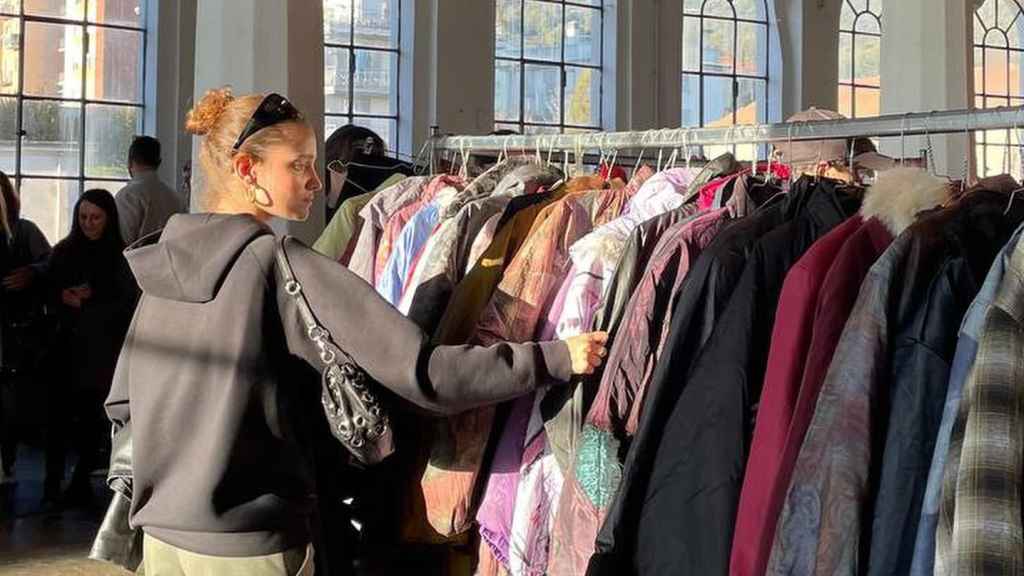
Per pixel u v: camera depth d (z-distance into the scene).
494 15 9.64
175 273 2.04
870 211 2.05
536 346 2.13
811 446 1.86
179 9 8.46
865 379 1.83
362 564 2.70
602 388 2.17
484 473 2.36
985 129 2.14
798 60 11.11
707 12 10.98
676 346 2.08
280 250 2.04
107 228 5.45
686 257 2.20
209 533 1.98
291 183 2.13
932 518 1.76
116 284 5.41
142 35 8.47
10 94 8.05
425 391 2.03
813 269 1.99
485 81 9.60
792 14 11.13
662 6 10.45
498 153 3.94
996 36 12.38
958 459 1.72
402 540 2.48
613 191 2.62
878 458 1.83
